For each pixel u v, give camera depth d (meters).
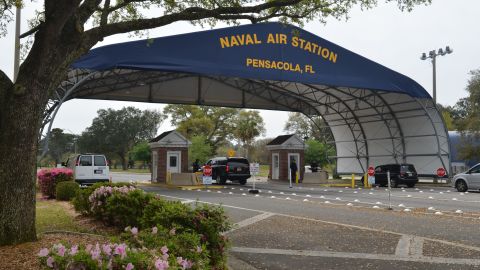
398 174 29.70
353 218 12.48
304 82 25.70
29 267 5.58
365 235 9.69
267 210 14.62
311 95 36.72
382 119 35.09
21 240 6.81
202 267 4.57
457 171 37.50
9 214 6.77
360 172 38.97
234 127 68.81
